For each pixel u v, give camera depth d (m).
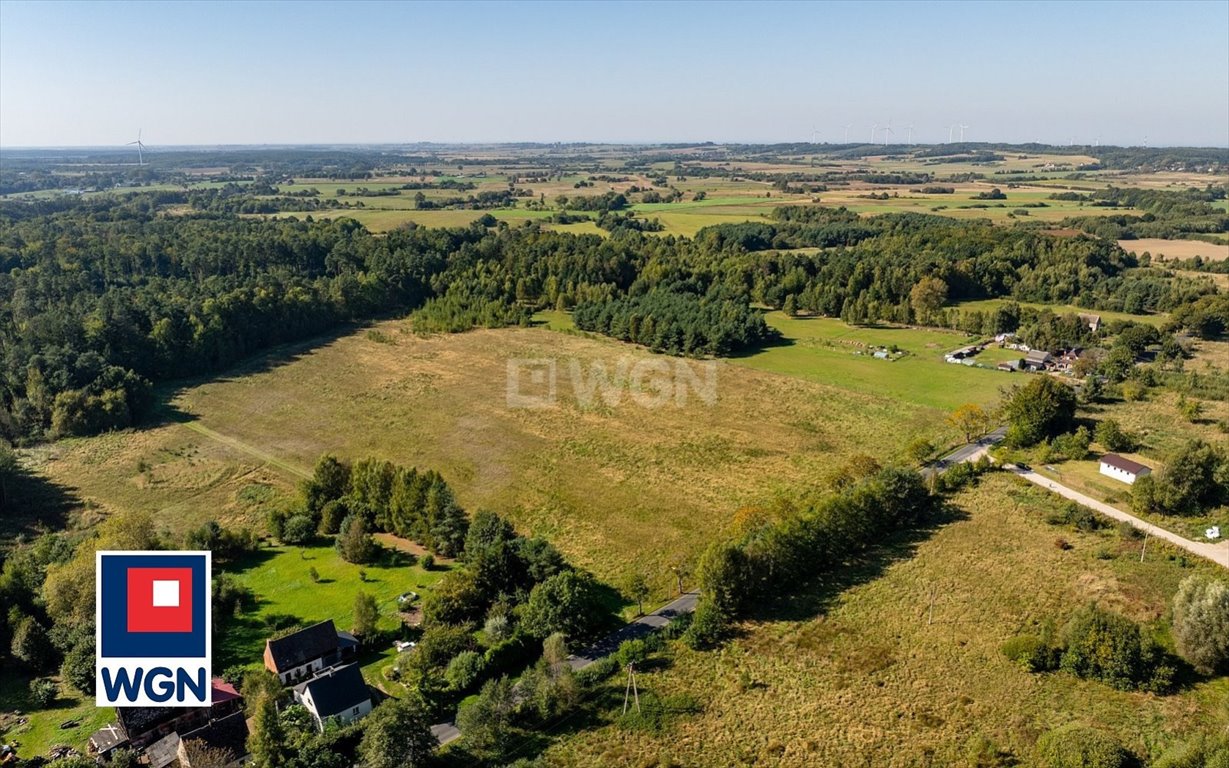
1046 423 88.56
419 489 71.19
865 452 90.19
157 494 82.44
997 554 65.44
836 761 43.75
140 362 117.56
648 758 44.28
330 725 44.78
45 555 65.62
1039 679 50.06
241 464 90.06
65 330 113.38
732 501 78.44
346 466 78.75
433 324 149.88
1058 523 70.19
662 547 69.56
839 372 122.25
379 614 59.41
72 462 91.06
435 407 108.12
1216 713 45.84
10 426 97.38
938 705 48.00
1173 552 63.88
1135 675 48.72
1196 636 49.56
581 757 44.62
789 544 62.53
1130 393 105.06
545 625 54.53
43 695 49.12
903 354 131.62
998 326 142.75
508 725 47.22
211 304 130.50
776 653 53.91
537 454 91.38
